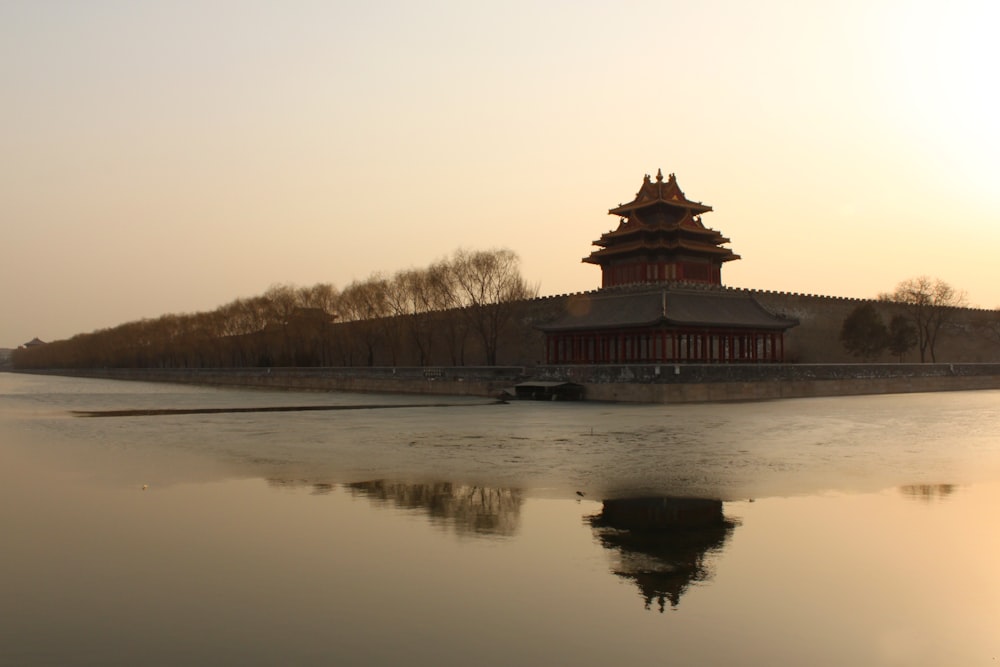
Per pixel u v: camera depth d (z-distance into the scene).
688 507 33.00
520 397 117.50
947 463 45.88
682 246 136.38
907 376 136.38
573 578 23.09
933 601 21.20
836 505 33.34
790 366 120.25
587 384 114.31
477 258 150.12
